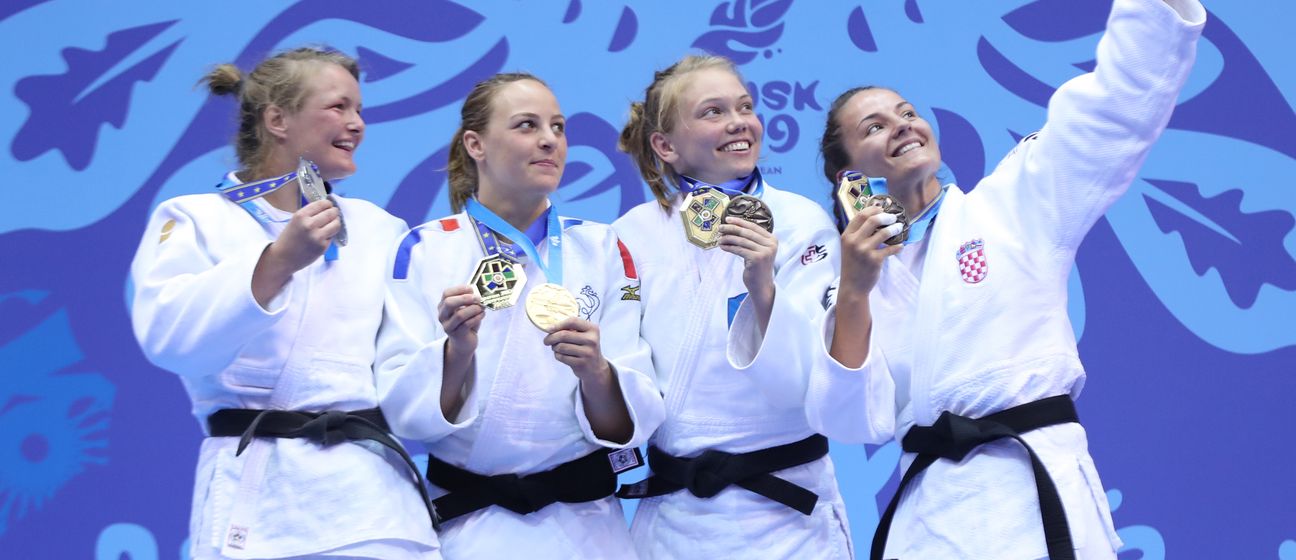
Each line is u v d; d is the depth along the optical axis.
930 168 4.04
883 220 3.41
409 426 3.55
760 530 3.80
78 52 5.56
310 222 3.23
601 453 3.79
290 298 3.36
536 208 3.91
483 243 3.81
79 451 5.26
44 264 5.38
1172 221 5.81
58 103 5.52
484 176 3.91
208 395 3.45
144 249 3.53
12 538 5.15
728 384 3.86
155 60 5.58
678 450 3.90
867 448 5.52
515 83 3.91
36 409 5.26
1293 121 5.95
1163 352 5.69
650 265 3.99
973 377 3.48
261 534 3.27
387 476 3.45
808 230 3.99
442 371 3.52
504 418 3.64
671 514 3.90
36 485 5.21
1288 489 5.60
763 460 3.84
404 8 5.72
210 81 3.96
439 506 3.69
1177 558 5.52
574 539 3.67
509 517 3.65
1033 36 5.95
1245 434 5.64
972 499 3.40
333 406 3.46
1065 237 3.53
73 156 5.48
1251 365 5.71
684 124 4.03
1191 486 5.57
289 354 3.45
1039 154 3.58
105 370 5.33
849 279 3.45
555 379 3.70
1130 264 5.76
